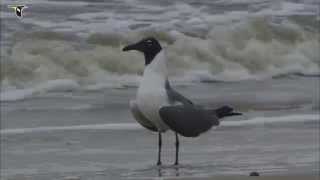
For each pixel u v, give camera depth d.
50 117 14.86
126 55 20.61
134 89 18.50
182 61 21.25
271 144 12.44
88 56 20.44
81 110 15.61
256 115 15.29
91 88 18.38
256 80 20.22
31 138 12.96
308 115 15.34
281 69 21.67
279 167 10.30
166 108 10.20
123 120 14.60
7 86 18.41
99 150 12.02
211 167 10.39
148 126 10.73
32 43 20.77
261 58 22.23
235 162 10.87
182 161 11.05
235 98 17.14
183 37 22.23
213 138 13.02
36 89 18.12
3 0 22.23
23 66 19.58
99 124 14.19
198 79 20.08
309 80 20.31
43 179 9.73
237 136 13.22
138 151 11.96
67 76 19.47
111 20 22.41
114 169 10.43
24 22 21.66
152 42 10.35
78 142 12.63
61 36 21.28
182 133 10.41
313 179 9.11
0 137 12.97
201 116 10.51
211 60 21.61
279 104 16.55
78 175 9.95
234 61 21.86
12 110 15.61
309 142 12.67
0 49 20.23
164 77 10.39
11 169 10.57
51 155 11.59
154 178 9.50
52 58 20.17
